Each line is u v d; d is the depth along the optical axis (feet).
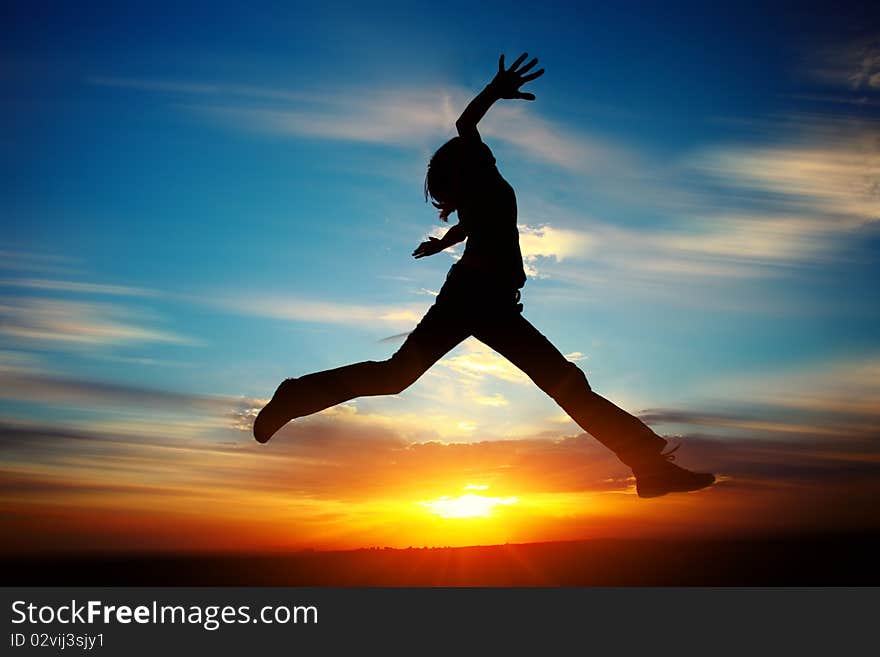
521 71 11.28
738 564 28.22
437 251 12.13
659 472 10.73
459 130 11.41
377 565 30.42
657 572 26.91
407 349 10.50
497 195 11.02
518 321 10.71
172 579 26.81
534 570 28.27
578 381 10.74
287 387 10.28
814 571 26.71
